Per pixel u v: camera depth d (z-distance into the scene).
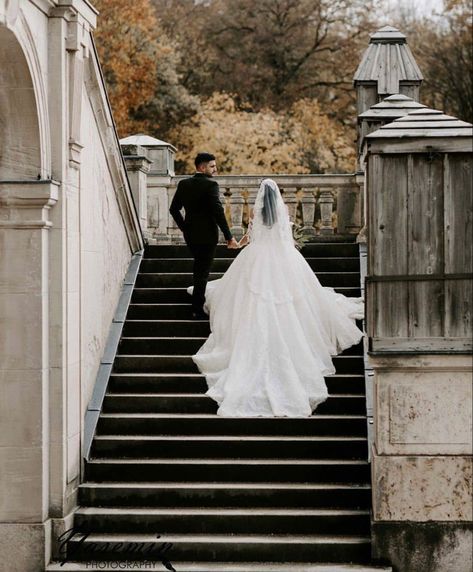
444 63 31.38
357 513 7.70
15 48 6.91
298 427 8.55
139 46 27.48
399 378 7.30
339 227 12.41
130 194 10.68
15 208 7.48
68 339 7.86
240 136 26.75
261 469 8.17
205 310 10.11
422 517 7.27
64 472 7.71
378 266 7.31
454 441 7.27
